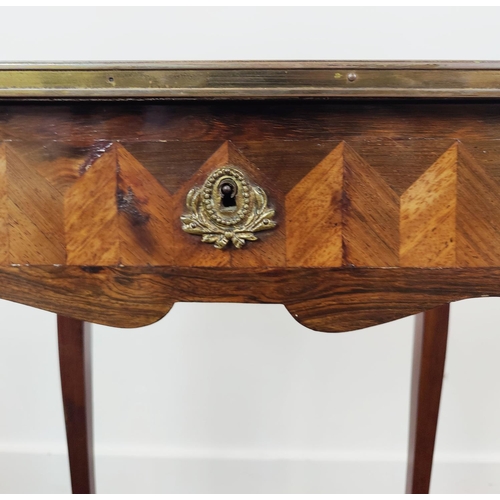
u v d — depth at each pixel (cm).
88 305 47
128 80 42
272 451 111
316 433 111
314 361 109
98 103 45
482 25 94
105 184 46
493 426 109
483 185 45
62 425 112
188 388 110
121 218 46
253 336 108
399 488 109
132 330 108
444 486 110
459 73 41
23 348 109
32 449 112
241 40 97
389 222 45
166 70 42
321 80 42
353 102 44
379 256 46
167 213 46
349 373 109
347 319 46
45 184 46
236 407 110
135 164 46
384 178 45
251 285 46
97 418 111
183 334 108
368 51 96
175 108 45
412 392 80
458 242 45
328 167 45
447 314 75
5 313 108
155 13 96
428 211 45
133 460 111
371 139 45
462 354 107
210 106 45
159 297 47
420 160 45
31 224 47
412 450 79
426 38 95
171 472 111
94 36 97
